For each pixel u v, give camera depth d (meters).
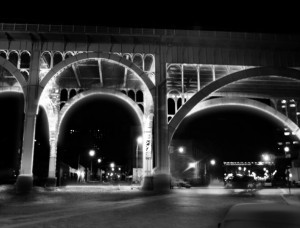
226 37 36.25
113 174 123.50
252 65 37.38
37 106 33.31
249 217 4.37
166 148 33.91
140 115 43.69
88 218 13.76
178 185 49.84
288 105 47.62
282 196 28.98
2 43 34.72
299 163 58.62
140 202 21.88
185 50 36.50
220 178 92.25
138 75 35.06
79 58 34.81
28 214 15.09
